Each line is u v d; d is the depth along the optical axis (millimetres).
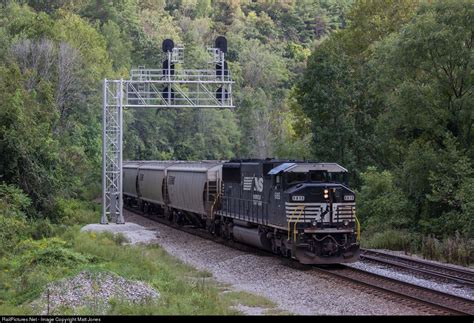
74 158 50562
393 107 39531
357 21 56625
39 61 58000
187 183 42031
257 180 30766
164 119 94188
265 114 92812
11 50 57594
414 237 34656
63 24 68000
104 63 69625
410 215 38688
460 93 38156
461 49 37031
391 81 41844
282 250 28531
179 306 18031
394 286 22281
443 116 38250
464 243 30750
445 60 37469
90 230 38625
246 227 33250
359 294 20547
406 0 55062
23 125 38438
